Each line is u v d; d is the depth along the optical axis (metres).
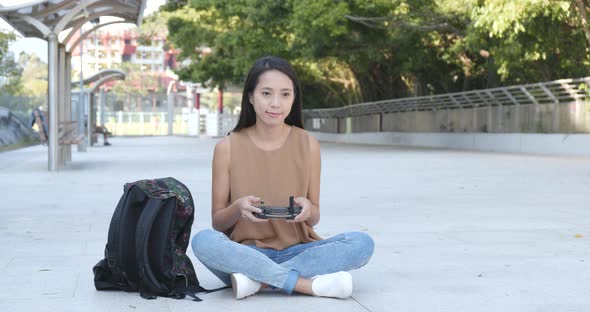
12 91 53.09
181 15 45.22
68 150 22.11
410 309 4.61
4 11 15.89
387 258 6.47
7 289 5.19
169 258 4.96
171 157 25.42
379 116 51.28
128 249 4.98
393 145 44.25
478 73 40.38
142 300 4.82
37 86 108.69
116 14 19.86
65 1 17.05
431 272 5.82
